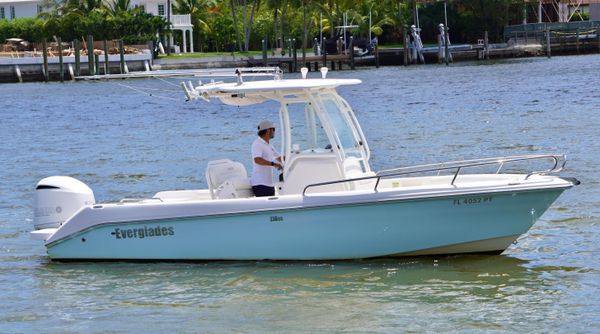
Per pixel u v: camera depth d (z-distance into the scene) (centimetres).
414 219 2828
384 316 2450
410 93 10844
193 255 2923
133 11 18512
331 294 2633
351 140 3000
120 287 2764
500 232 2858
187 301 2620
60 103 11362
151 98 11562
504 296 2578
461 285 2681
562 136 6031
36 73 16600
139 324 2450
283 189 2955
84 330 2422
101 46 17588
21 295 2728
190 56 18212
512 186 2800
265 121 2966
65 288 2773
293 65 17312
